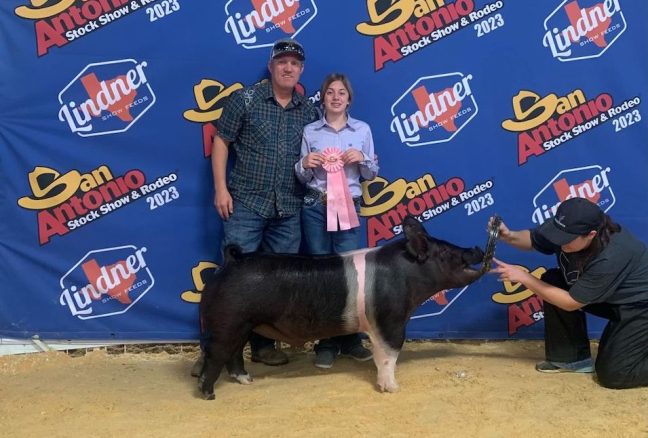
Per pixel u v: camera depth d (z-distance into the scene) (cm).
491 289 464
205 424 331
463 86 447
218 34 434
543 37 446
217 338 358
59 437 317
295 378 397
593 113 453
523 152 454
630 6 446
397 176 453
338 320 369
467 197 456
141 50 430
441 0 440
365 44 441
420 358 431
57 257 439
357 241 417
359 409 346
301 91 442
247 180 407
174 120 438
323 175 407
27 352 441
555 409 345
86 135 433
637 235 462
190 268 450
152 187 441
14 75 423
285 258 370
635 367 367
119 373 413
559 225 361
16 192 430
